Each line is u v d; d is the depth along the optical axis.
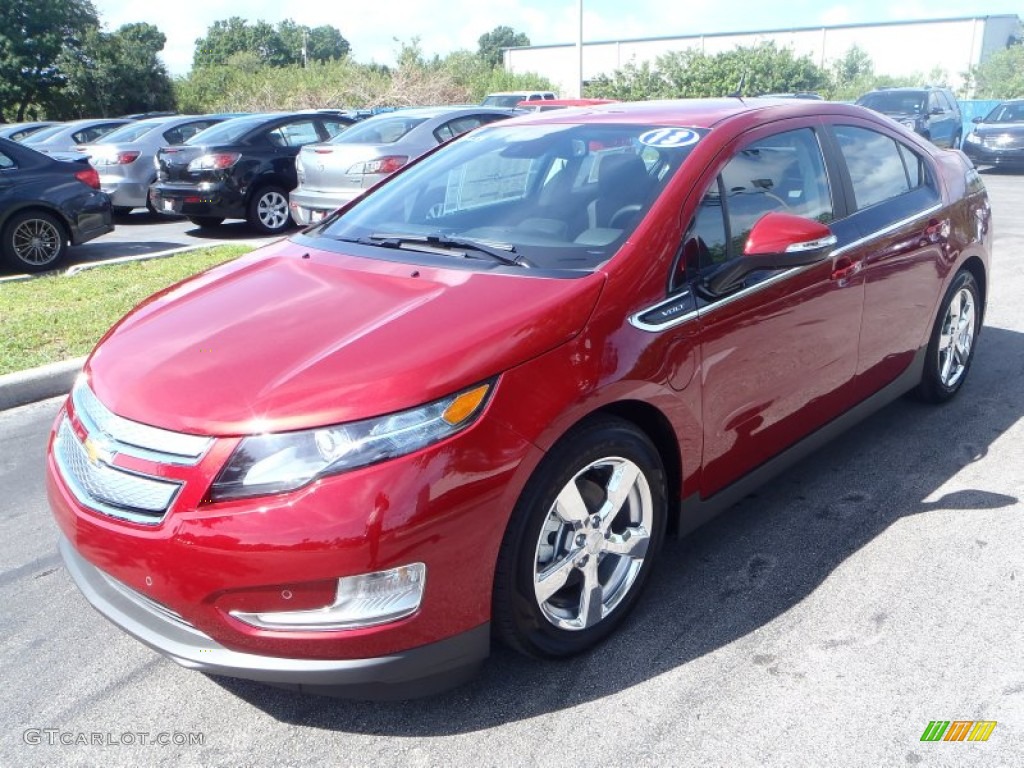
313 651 2.28
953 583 3.16
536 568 2.59
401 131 9.96
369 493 2.21
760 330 3.16
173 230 12.39
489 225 3.23
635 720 2.55
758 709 2.57
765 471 3.42
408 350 2.41
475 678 2.75
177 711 2.68
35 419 5.17
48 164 9.26
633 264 2.80
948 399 4.85
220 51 85.06
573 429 2.59
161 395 2.41
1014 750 2.38
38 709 2.70
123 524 2.35
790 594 3.13
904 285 4.03
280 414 2.25
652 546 2.96
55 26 41.00
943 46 47.47
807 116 3.71
